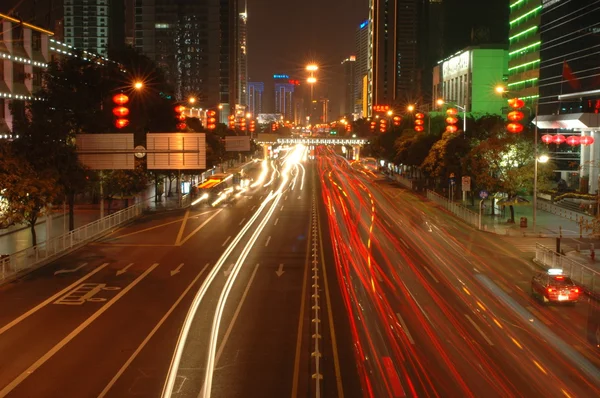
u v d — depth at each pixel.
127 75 65.62
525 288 33.19
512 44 133.88
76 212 65.25
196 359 21.45
